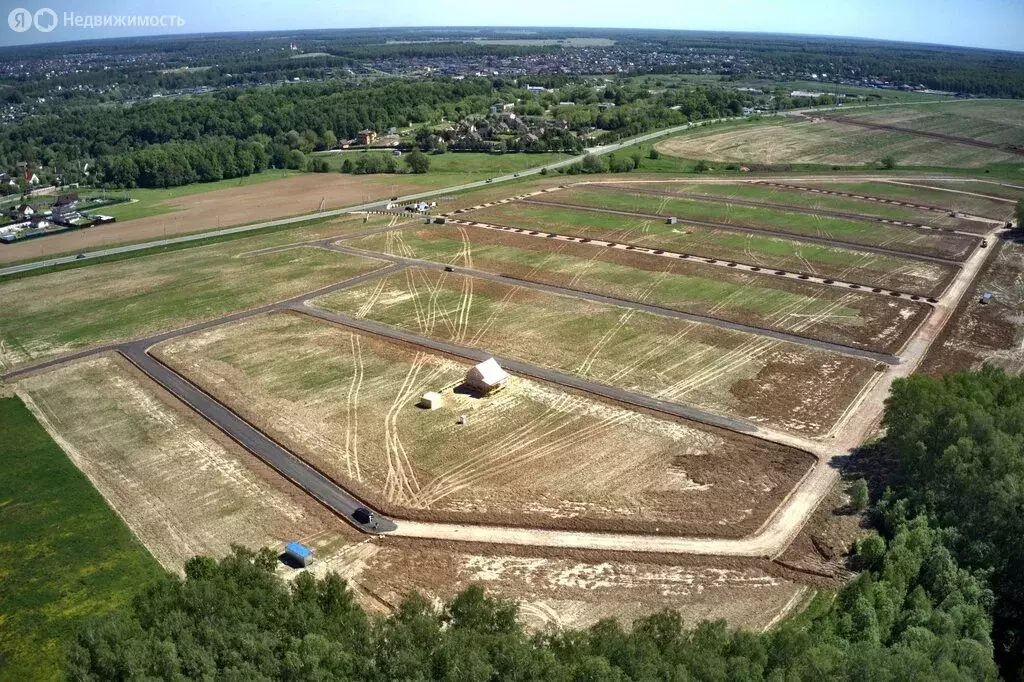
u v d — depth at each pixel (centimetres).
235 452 6706
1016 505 4931
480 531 5559
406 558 5281
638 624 4134
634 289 10888
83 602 4894
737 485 6069
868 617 4259
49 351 9056
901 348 8781
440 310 10188
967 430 5534
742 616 4669
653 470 6297
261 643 3731
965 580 4719
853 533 5444
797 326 9456
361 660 3650
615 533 5509
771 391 7681
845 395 7606
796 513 5691
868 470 6228
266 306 10494
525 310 10131
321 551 5359
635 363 8381
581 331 9344
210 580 4162
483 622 4012
